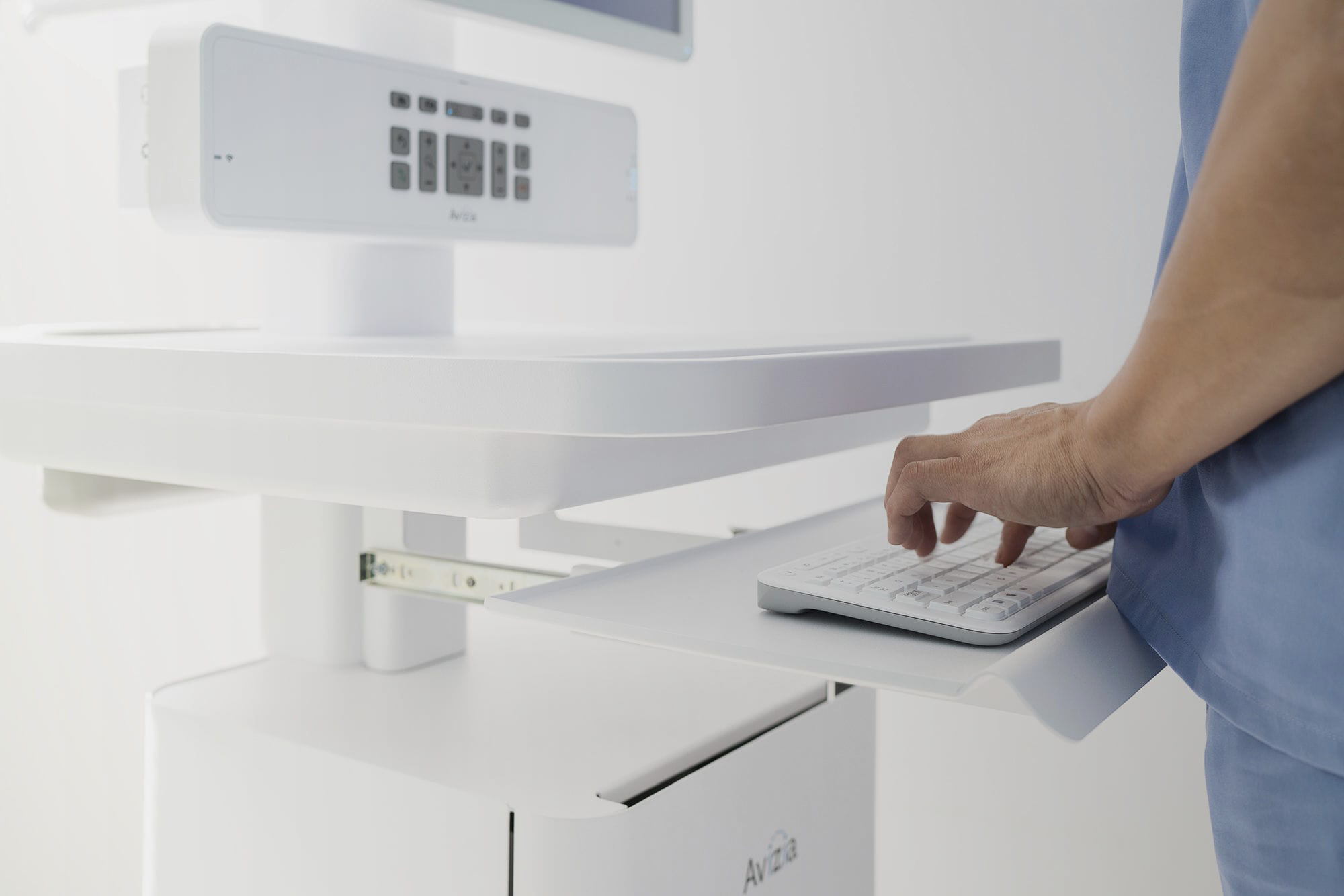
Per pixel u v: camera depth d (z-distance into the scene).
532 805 0.62
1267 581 0.41
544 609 0.51
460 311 1.51
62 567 1.73
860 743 0.87
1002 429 0.52
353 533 0.87
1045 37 1.15
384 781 0.67
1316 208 0.35
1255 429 0.42
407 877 0.66
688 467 0.62
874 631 0.49
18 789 1.78
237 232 0.58
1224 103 0.39
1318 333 0.36
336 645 0.88
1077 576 0.57
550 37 0.77
